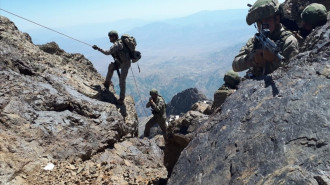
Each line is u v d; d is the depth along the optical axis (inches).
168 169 293.0
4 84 340.2
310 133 96.2
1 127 288.8
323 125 95.9
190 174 131.5
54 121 335.9
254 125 120.3
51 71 458.6
